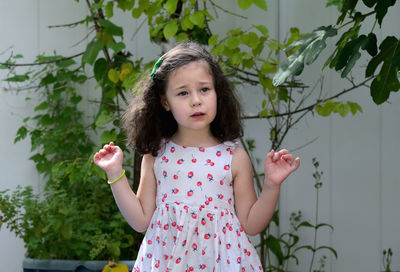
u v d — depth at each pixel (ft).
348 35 4.98
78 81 8.00
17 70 8.30
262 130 8.18
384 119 7.44
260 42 6.89
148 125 5.21
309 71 7.86
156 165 5.16
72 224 7.07
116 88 7.43
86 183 7.89
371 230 7.57
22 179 8.39
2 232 8.24
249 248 5.05
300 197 8.04
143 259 5.04
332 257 7.84
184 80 4.76
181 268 4.82
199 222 4.90
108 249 6.89
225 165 5.05
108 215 7.76
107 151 5.03
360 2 7.45
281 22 7.98
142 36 8.32
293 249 8.10
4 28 8.26
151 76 5.09
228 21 8.21
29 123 8.39
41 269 6.96
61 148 7.93
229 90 5.19
